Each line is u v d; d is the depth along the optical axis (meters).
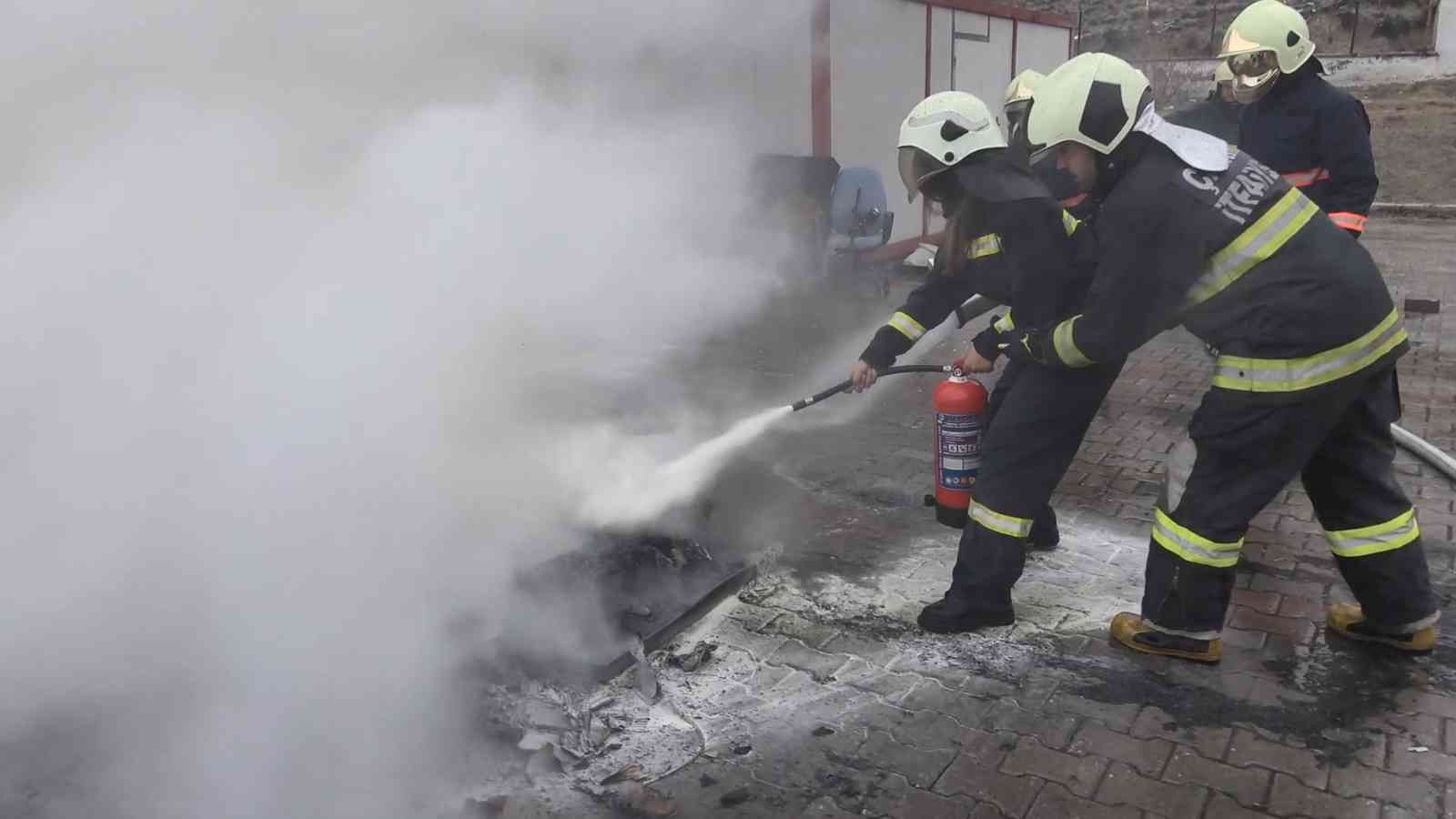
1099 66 2.57
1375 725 2.66
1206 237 2.53
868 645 3.08
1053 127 2.60
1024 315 2.94
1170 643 2.97
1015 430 3.00
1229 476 2.76
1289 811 2.35
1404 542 2.86
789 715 2.72
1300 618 3.23
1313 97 4.16
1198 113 4.56
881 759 2.54
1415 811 2.35
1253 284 2.55
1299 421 2.62
